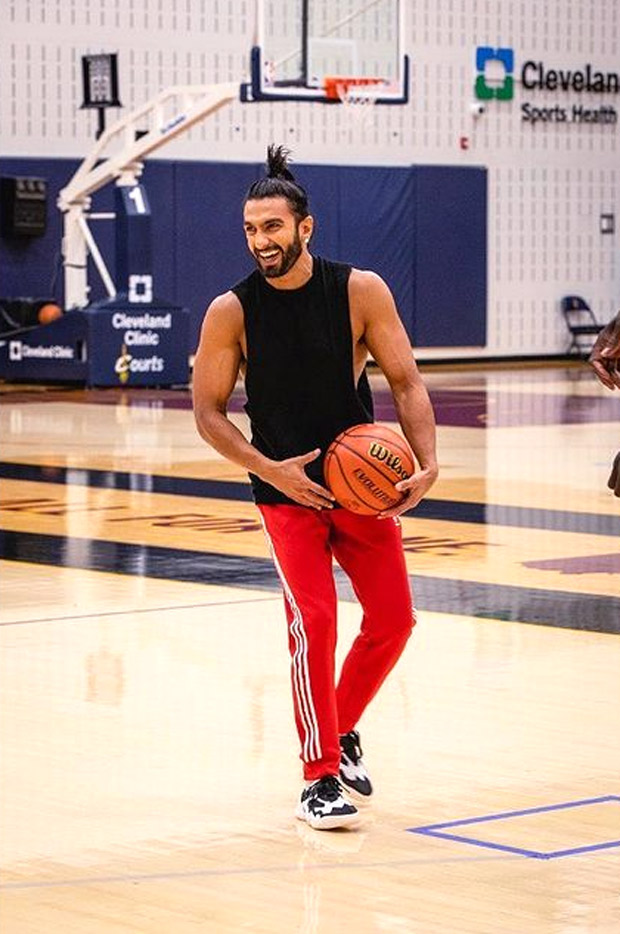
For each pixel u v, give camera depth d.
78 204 24.94
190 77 27.73
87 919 4.62
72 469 15.42
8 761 6.28
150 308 24.84
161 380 24.98
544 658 7.99
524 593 9.60
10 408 21.61
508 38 30.88
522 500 13.38
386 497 5.54
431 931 4.53
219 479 14.73
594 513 12.70
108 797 5.83
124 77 27.16
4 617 8.98
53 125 26.53
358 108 23.97
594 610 9.12
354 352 5.73
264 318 5.71
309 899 4.79
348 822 5.46
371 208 29.34
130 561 10.70
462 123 30.52
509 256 31.25
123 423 19.72
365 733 6.66
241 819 5.59
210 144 28.08
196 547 11.22
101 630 8.65
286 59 23.33
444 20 30.14
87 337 24.45
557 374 28.61
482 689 7.39
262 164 28.47
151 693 7.32
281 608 9.21
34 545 11.31
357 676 5.86
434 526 12.10
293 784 6.00
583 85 31.88
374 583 5.79
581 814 5.59
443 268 30.31
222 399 5.82
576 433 18.62
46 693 7.32
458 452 16.72
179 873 5.03
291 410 5.73
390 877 4.98
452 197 30.30
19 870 5.07
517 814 5.60
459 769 6.16
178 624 8.80
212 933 4.51
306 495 5.59
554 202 31.75
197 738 6.60
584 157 32.09
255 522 12.34
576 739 6.56
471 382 26.64
